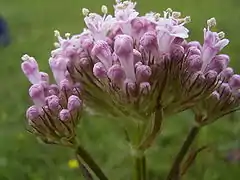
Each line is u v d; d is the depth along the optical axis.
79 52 0.08
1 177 0.12
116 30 0.08
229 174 0.12
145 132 0.08
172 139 0.14
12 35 0.29
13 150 0.13
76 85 0.08
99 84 0.07
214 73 0.07
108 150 0.14
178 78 0.07
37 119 0.07
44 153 0.13
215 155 0.13
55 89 0.08
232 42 0.22
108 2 0.38
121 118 0.08
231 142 0.13
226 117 0.15
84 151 0.08
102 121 0.15
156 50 0.07
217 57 0.08
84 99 0.08
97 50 0.07
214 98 0.08
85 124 0.14
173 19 0.08
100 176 0.08
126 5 0.08
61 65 0.08
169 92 0.07
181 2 0.36
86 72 0.08
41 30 0.31
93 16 0.08
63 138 0.07
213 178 0.12
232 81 0.08
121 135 0.14
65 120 0.07
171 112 0.08
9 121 0.15
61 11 0.37
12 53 0.25
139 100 0.07
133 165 0.08
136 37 0.07
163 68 0.07
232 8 0.33
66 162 0.13
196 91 0.07
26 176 0.12
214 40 0.08
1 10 0.37
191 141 0.08
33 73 0.08
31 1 0.41
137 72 0.07
